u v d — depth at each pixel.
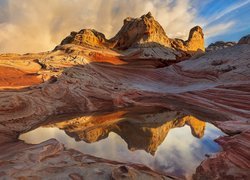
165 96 23.19
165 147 10.80
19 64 26.16
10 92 18.48
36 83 21.95
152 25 41.94
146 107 19.81
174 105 19.97
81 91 21.36
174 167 8.54
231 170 7.97
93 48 36.31
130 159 9.40
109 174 7.69
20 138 12.34
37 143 11.48
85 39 38.62
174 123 15.02
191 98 21.42
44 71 24.97
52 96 19.69
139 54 36.19
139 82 28.73
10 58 29.42
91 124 15.05
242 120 14.38
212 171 8.01
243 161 8.63
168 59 37.69
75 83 22.72
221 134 12.52
